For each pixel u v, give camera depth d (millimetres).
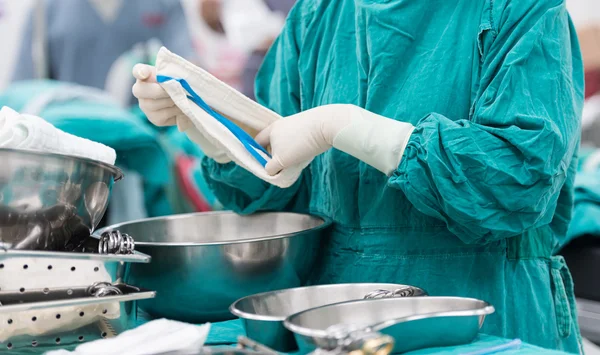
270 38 3254
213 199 2893
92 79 2865
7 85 2949
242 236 1399
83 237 929
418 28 1157
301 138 1068
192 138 1263
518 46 999
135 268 1061
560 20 1050
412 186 988
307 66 1343
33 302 791
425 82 1128
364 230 1187
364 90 1193
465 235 1040
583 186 2543
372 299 851
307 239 1118
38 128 833
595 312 2461
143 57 2922
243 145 1072
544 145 938
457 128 962
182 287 1041
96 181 888
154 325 789
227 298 1061
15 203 795
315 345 698
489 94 1005
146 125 2850
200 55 3146
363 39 1199
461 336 798
